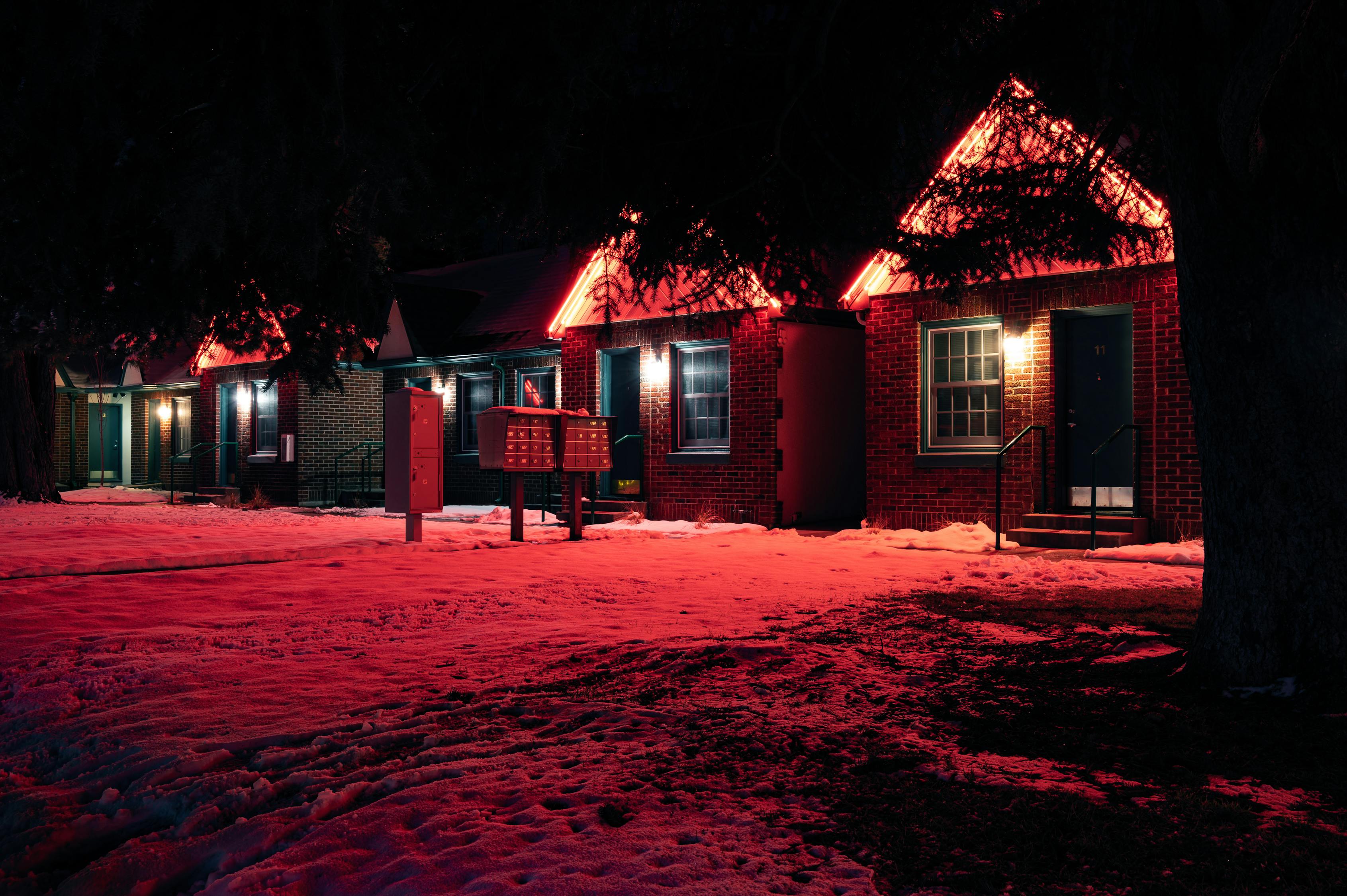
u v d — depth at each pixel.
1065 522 13.30
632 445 19.58
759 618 7.59
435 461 12.97
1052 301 13.80
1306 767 3.97
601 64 5.35
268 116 4.12
